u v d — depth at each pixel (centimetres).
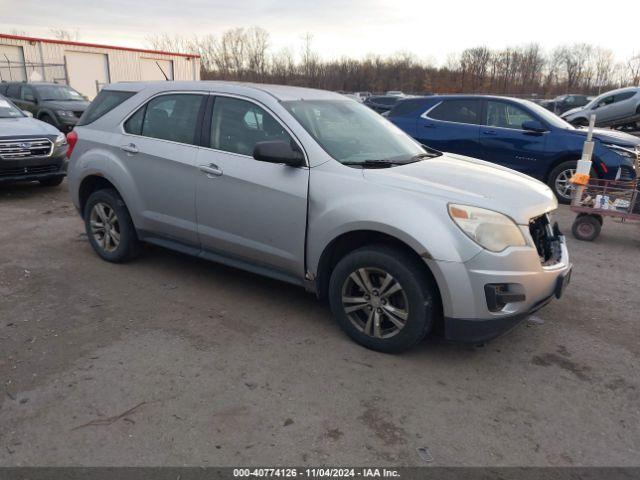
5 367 332
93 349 356
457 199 331
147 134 473
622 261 584
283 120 396
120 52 3362
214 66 6788
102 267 516
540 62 6266
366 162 382
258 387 317
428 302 334
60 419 283
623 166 785
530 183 397
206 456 259
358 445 270
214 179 418
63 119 1593
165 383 318
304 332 389
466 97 920
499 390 323
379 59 6938
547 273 345
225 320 406
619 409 308
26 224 673
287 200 380
